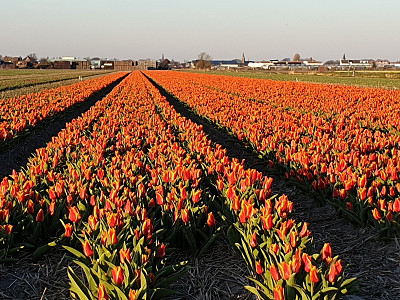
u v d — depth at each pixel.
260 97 26.62
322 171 7.73
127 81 48.81
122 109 18.22
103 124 13.53
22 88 41.16
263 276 4.70
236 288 5.08
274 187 9.31
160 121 13.75
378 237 6.02
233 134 12.91
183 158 8.70
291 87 35.38
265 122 14.37
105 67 188.88
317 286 4.00
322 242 6.49
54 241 5.48
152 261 4.49
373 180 7.33
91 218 4.95
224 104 20.64
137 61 183.25
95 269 4.31
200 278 5.27
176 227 5.64
